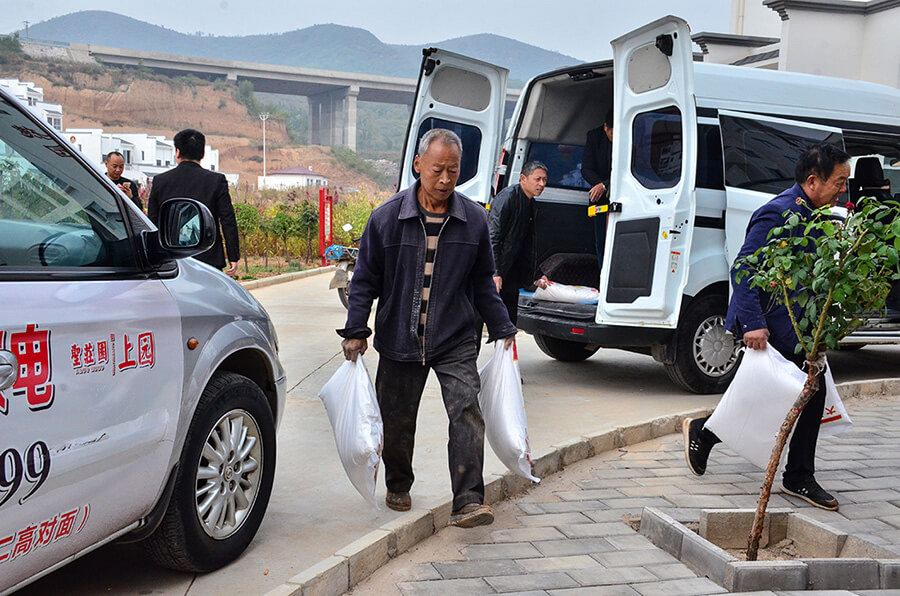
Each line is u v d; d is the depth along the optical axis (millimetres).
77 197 3170
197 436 3523
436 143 3951
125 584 3564
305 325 11391
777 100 7695
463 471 4074
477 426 4105
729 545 4344
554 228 8617
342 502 4555
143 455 3168
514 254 6797
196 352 3523
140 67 164750
